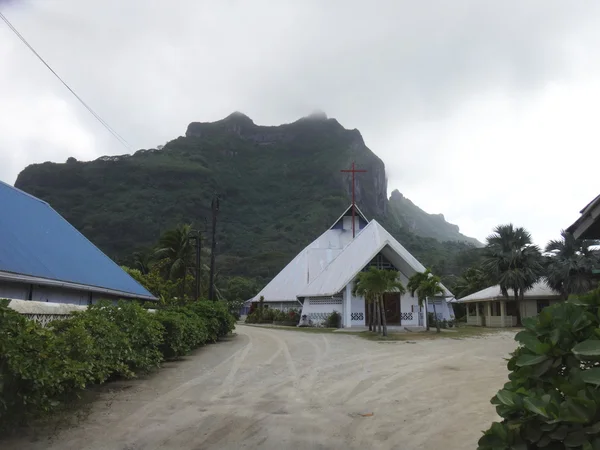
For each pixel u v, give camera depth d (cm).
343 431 698
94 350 826
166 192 12256
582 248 3766
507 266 3972
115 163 12644
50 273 1255
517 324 4041
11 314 599
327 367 1353
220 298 5450
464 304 5950
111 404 848
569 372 359
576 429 307
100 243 9281
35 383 591
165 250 4378
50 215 1792
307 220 14425
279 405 862
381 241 3694
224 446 623
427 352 1783
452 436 671
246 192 16288
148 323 1154
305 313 4025
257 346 1986
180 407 835
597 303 392
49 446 602
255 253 11431
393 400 911
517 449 325
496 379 1147
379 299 2914
